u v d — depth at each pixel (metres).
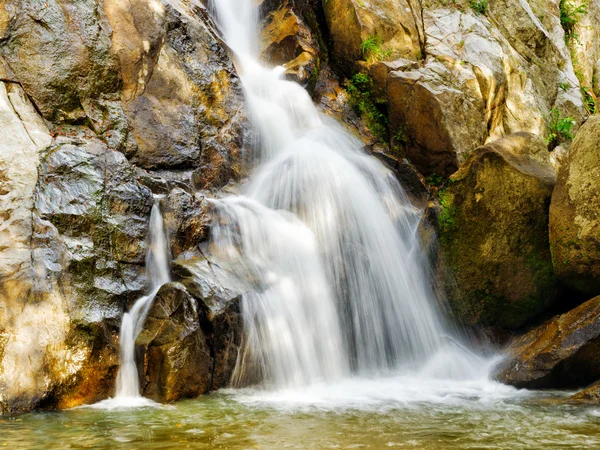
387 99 11.56
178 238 7.31
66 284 6.21
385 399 6.39
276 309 7.18
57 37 7.91
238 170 9.20
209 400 6.16
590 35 16.95
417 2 12.87
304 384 7.09
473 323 8.46
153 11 9.02
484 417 5.55
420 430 5.05
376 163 10.57
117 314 6.45
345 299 7.95
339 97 11.94
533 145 8.81
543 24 15.48
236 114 9.43
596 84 16.72
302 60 11.60
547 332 7.27
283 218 8.20
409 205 10.17
